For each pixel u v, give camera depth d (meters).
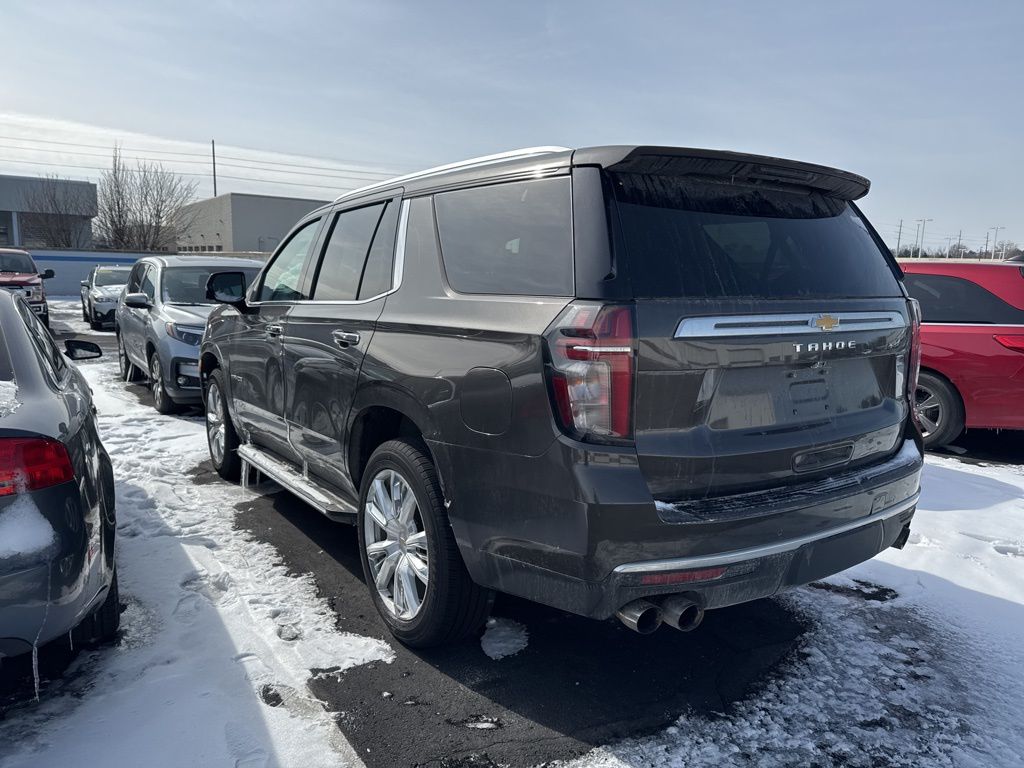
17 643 2.38
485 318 2.76
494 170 3.02
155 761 2.44
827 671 3.11
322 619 3.45
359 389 3.39
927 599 3.82
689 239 2.62
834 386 2.90
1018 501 5.44
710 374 2.51
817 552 2.72
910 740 2.67
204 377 5.75
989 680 3.07
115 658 3.06
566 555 2.47
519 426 2.56
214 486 5.46
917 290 7.07
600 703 2.85
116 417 7.88
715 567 2.47
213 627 3.33
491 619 3.52
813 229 3.02
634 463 2.39
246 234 52.69
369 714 2.74
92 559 2.61
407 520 3.16
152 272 9.34
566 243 2.59
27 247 33.44
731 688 2.97
